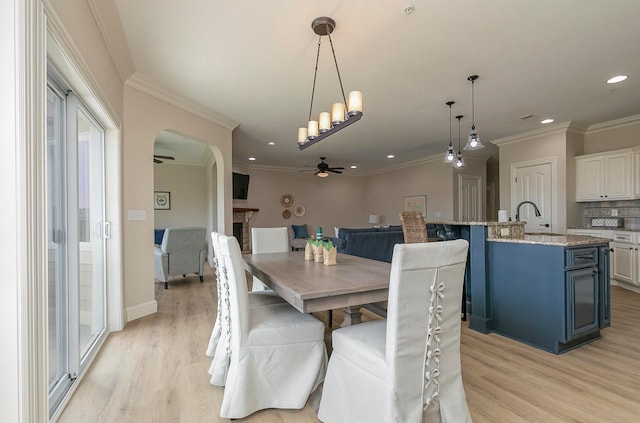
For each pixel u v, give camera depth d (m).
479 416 1.70
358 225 10.30
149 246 3.45
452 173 7.12
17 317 1.10
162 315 3.44
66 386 1.94
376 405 1.42
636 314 3.37
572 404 1.81
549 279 2.54
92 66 2.08
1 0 1.09
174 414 1.74
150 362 2.34
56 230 2.00
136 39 2.51
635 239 4.20
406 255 1.32
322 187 9.83
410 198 8.34
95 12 2.09
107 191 2.92
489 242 2.98
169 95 3.62
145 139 3.40
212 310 3.63
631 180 4.41
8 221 1.09
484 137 5.67
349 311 2.25
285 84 3.39
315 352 1.88
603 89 3.55
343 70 3.07
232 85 3.41
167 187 8.03
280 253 3.21
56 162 2.02
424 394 1.43
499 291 2.91
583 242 2.54
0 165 1.08
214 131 4.54
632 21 2.29
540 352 2.52
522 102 3.95
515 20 2.27
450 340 1.53
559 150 4.98
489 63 2.93
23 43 1.12
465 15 2.21
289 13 2.19
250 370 1.74
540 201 5.22
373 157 7.71
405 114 4.42
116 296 2.95
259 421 1.70
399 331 1.35
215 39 2.52
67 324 2.04
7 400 1.09
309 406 1.84
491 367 2.26
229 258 1.79
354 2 2.08
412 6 2.12
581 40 2.54
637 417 1.69
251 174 8.82
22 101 1.11
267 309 2.11
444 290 1.45
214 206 6.81
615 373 2.16
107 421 1.68
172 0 2.06
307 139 2.66
